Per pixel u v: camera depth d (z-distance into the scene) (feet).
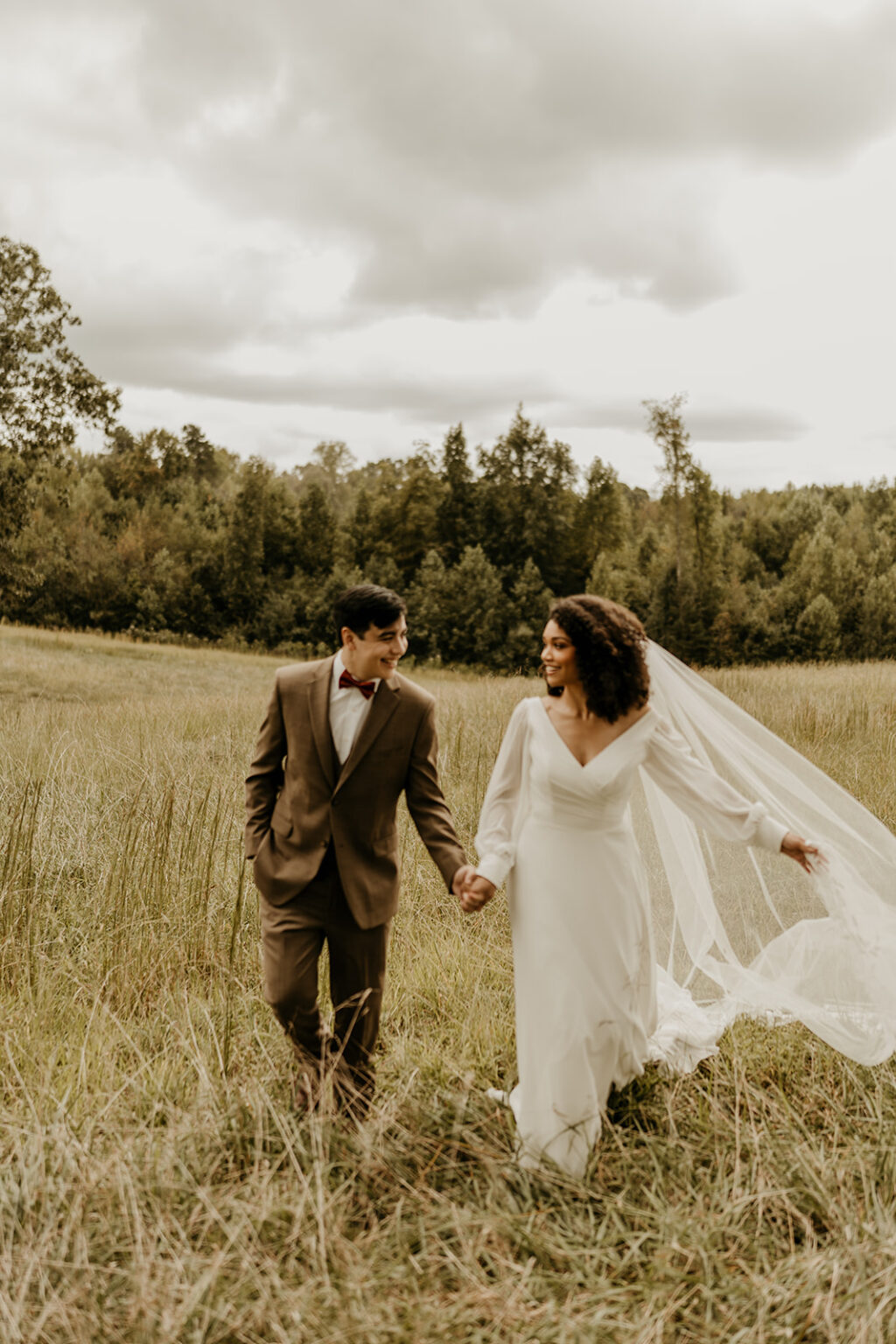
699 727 9.92
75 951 12.95
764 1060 9.52
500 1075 9.46
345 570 178.81
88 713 36.96
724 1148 7.86
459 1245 6.74
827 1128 8.35
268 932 8.63
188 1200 6.98
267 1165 7.32
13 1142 7.88
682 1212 7.01
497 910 14.56
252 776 9.02
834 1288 6.13
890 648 160.35
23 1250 6.33
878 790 20.20
